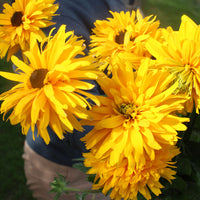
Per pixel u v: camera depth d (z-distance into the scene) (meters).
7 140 1.41
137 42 0.40
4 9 0.49
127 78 0.33
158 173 0.35
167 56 0.36
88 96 0.33
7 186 1.32
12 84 0.90
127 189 0.35
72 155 0.60
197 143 0.49
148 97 0.34
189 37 0.35
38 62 0.35
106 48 0.42
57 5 0.47
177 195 0.43
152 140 0.32
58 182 0.50
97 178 0.37
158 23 0.43
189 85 0.33
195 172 0.47
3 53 0.49
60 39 0.34
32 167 0.68
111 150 0.33
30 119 0.34
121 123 0.34
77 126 0.33
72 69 0.31
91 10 0.51
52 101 0.32
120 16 0.45
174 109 0.32
